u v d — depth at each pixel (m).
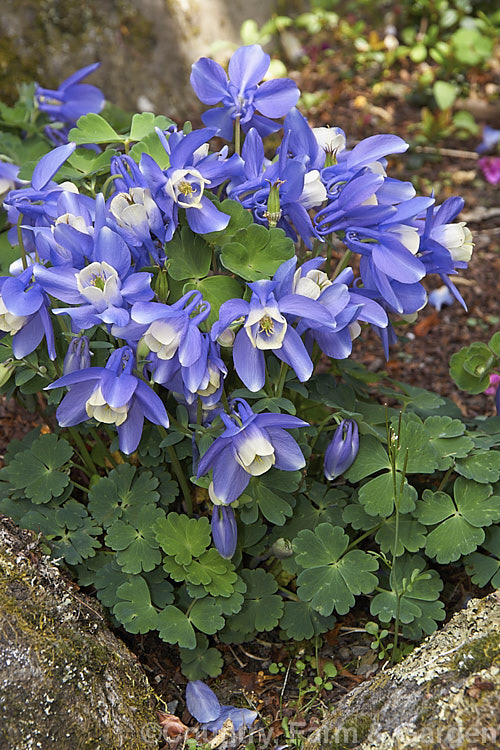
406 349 1.01
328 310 0.69
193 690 0.73
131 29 1.28
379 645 0.75
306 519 0.76
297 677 0.76
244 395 0.72
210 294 0.72
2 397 0.93
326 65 1.65
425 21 1.73
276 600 0.75
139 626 0.72
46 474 0.75
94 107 0.93
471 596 0.77
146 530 0.74
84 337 0.72
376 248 0.71
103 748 0.68
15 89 1.16
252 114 0.75
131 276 0.70
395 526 0.75
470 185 1.29
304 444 0.74
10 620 0.69
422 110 1.52
